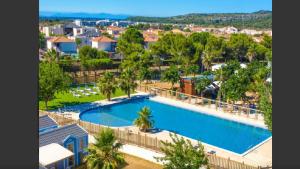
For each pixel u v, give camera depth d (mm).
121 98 80562
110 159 38938
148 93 85250
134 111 73562
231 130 63375
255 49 133125
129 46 122438
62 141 42594
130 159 45375
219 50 130750
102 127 53031
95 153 38969
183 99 79375
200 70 123125
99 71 109062
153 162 44500
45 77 66938
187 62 117062
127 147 49188
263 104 47469
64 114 66375
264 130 61688
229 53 140875
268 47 144375
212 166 42375
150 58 113688
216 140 58219
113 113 71938
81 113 69188
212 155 42562
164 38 129375
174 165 32312
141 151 47812
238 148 54750
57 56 103688
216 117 68188
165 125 65188
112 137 39750
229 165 41125
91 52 120312
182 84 82625
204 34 146500
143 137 49000
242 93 69250
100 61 107312
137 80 97188
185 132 61562
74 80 92688
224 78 78875
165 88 89812
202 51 120812
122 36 155875
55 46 149625
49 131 42906
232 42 139375
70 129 44812
